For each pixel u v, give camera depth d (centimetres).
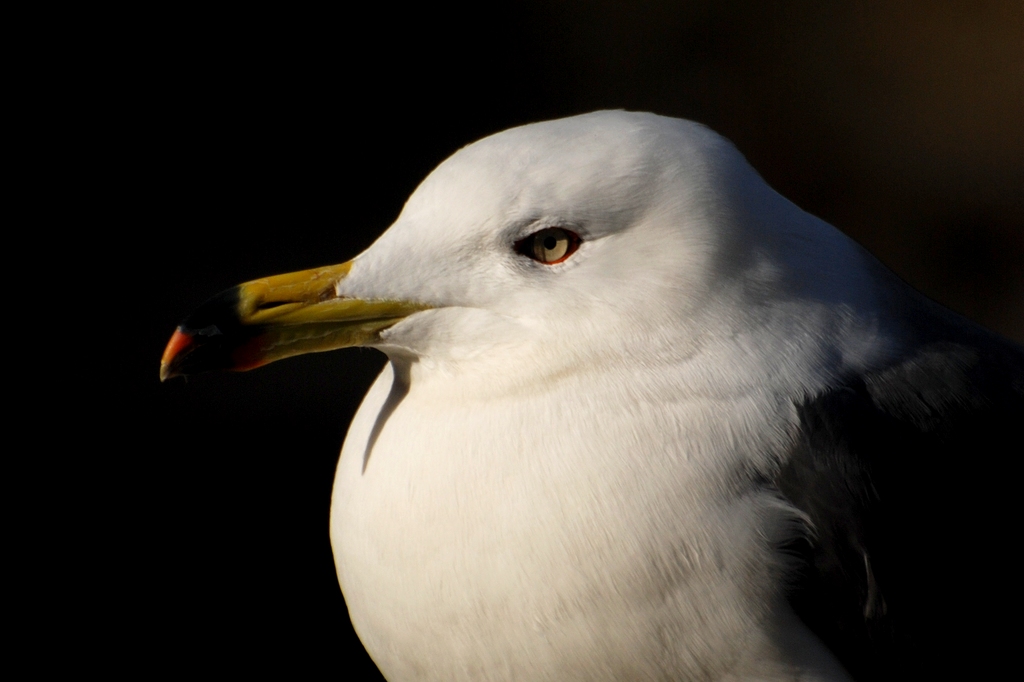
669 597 285
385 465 287
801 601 285
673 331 286
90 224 460
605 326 286
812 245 288
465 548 286
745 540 285
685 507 285
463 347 287
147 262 453
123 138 487
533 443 286
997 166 487
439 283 287
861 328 288
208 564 365
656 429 285
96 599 354
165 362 288
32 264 448
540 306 286
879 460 286
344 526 288
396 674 289
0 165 473
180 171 480
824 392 286
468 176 287
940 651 287
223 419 406
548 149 286
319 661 340
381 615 287
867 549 286
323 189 479
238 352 288
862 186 493
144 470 391
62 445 397
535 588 285
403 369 288
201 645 342
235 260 455
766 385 286
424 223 287
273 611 354
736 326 286
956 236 478
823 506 286
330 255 459
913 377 288
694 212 286
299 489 387
